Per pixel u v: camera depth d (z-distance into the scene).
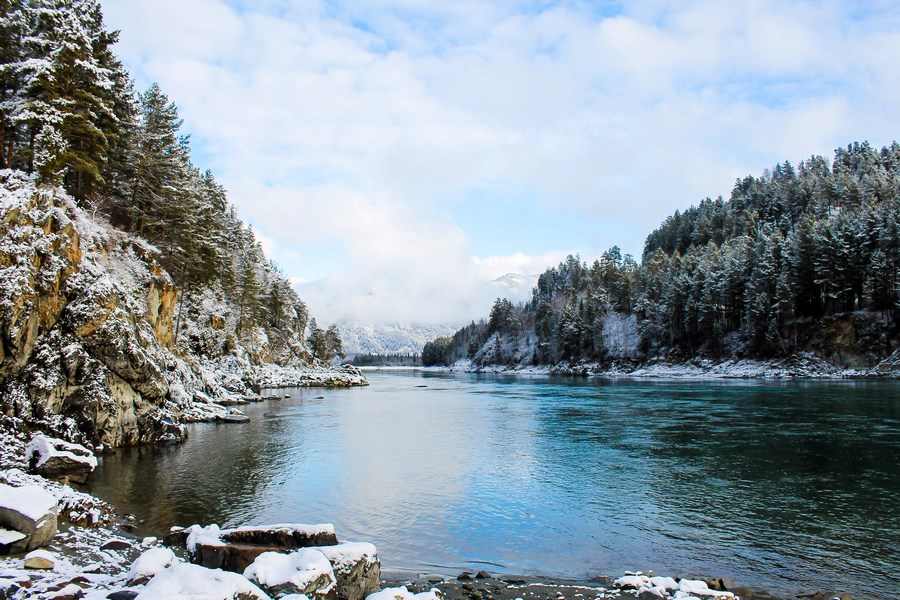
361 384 104.25
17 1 35.75
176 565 8.78
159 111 52.59
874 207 106.25
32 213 27.14
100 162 41.03
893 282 90.31
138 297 41.09
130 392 29.11
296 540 11.59
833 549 14.86
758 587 12.44
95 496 19.02
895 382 74.06
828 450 27.75
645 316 135.38
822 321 96.25
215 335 70.12
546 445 30.94
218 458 26.53
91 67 35.44
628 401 56.81
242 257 100.12
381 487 21.47
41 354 25.28
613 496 20.27
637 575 12.67
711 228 172.25
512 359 181.62
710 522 17.23
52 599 8.67
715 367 107.12
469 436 34.59
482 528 16.77
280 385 91.38
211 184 86.88
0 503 11.70
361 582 10.30
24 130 39.41
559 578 13.01
